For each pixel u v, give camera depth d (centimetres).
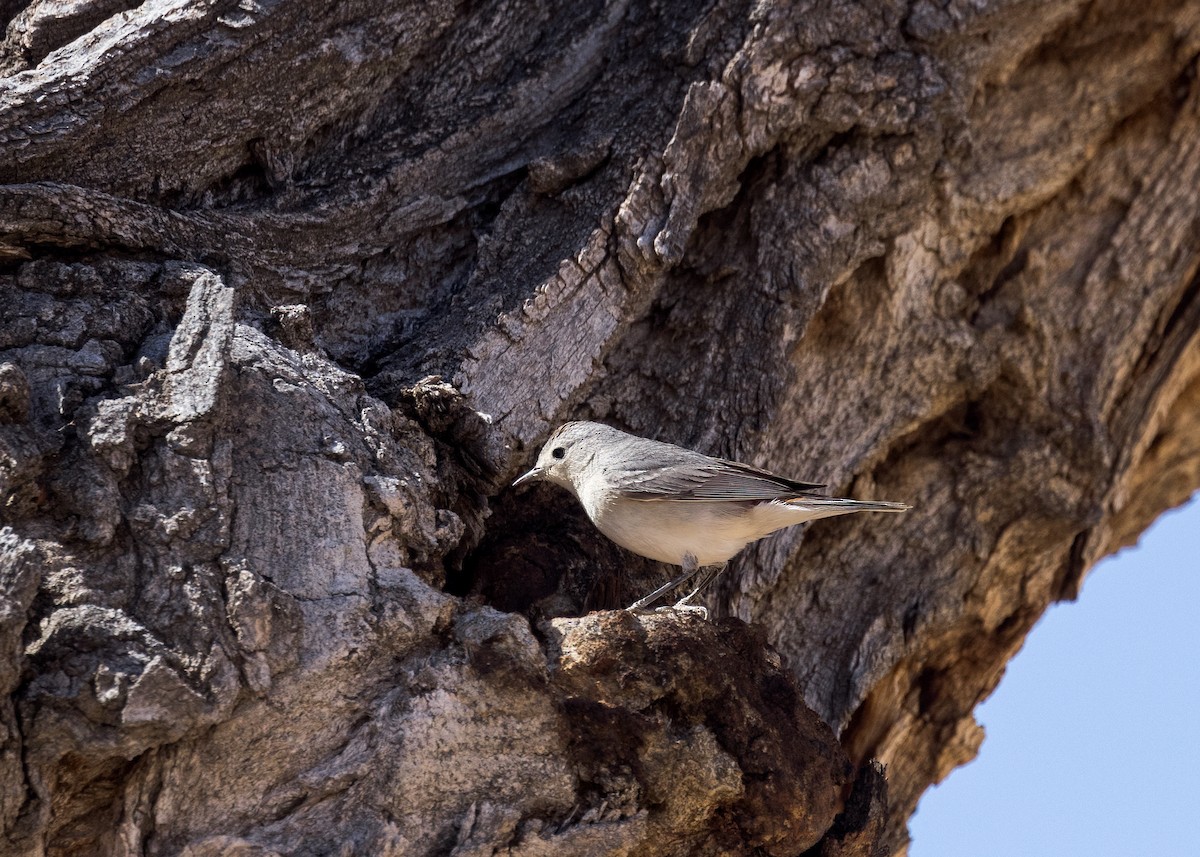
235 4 988
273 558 816
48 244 923
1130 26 1358
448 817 787
